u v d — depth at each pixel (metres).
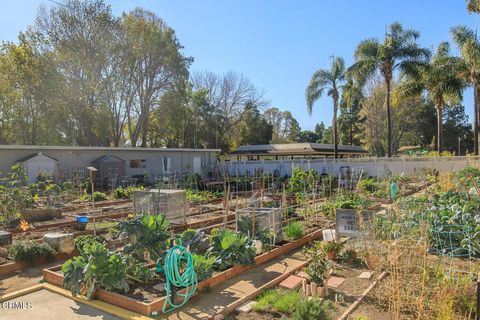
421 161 28.52
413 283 5.30
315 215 12.38
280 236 9.23
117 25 35.28
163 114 41.25
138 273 6.18
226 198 11.88
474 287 5.16
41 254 7.78
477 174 18.61
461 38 30.42
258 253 7.94
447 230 7.68
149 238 6.73
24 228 10.64
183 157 32.69
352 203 12.08
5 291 6.36
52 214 13.32
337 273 6.68
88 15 33.78
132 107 42.28
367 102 50.78
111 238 9.57
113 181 23.88
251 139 55.28
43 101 33.03
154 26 39.78
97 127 36.94
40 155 22.81
